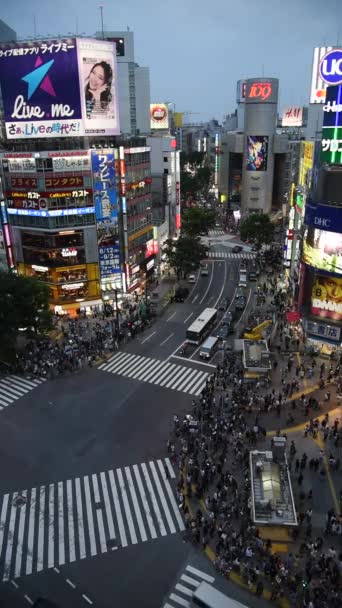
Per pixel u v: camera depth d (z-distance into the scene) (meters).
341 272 63.28
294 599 33.59
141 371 66.44
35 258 81.75
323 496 43.06
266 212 156.38
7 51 74.38
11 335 64.62
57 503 43.00
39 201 77.19
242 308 87.12
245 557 36.69
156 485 45.09
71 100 75.44
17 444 50.97
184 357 70.31
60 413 56.56
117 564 37.06
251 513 40.19
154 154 112.88
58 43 72.62
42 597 34.19
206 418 53.91
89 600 34.06
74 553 38.09
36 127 77.62
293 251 91.75
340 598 33.09
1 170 79.38
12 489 44.66
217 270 112.56
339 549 37.72
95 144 84.38
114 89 79.06
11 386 62.47
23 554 38.06
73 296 84.00
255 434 50.03
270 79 143.00
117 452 49.62
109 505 42.81
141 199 90.94
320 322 67.06
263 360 63.34
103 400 59.31
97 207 80.75
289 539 38.56
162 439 51.56
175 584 35.25
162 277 106.25
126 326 79.38
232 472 45.97
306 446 49.59
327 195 64.12
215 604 31.36
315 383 61.91
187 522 40.53
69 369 66.12
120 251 85.69
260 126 147.38
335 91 62.16
